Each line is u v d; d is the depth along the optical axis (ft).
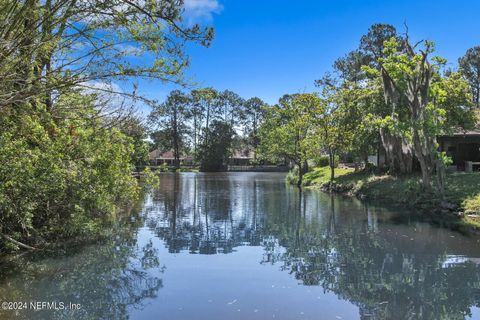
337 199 74.64
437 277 26.86
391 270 28.40
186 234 41.32
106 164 35.60
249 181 134.00
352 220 49.98
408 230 43.01
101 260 30.35
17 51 22.50
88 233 37.50
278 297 22.88
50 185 29.89
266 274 27.25
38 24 22.03
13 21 21.15
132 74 23.88
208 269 28.35
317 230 43.65
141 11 23.36
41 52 23.54
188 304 21.71
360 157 98.94
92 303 21.88
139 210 59.88
